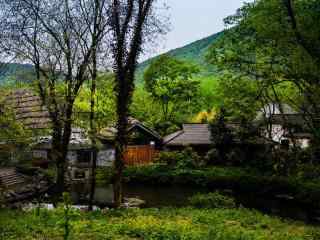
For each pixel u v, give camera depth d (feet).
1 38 65.51
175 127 193.16
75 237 41.83
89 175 108.78
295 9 73.67
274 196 102.12
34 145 77.46
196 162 137.28
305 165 112.98
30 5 65.26
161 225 51.06
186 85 201.26
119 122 67.72
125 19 65.82
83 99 68.44
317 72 72.18
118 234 45.03
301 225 65.46
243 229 53.88
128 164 144.15
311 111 103.19
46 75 67.26
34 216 54.08
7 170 90.53
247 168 126.11
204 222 58.08
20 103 95.66
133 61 66.64
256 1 85.15
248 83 106.83
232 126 142.10
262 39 86.84
